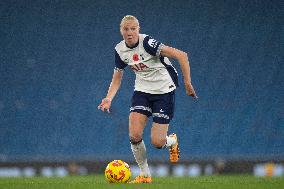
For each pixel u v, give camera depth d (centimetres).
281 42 8338
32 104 7919
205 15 8419
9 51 8181
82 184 2759
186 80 2775
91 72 8100
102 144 7600
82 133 7700
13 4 8381
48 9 8394
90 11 8388
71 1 8412
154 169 6391
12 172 6412
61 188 2514
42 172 6419
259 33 8375
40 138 7712
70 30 8306
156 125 2889
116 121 7706
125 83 7869
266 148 7631
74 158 6569
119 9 8394
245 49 8294
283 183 2833
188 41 8294
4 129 7738
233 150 7594
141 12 8400
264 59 8256
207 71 8131
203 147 7581
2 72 8075
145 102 2886
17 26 8300
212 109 7862
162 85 2880
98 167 6381
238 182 2927
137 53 2817
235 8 8462
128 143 7575
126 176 2912
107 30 8300
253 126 7800
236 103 7938
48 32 8294
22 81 8050
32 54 8200
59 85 8038
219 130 7706
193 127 7694
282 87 8100
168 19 8381
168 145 3073
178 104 7831
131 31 2744
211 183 2828
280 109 7925
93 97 7938
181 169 6338
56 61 8162
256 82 8119
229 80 8106
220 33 8356
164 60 2878
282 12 8444
